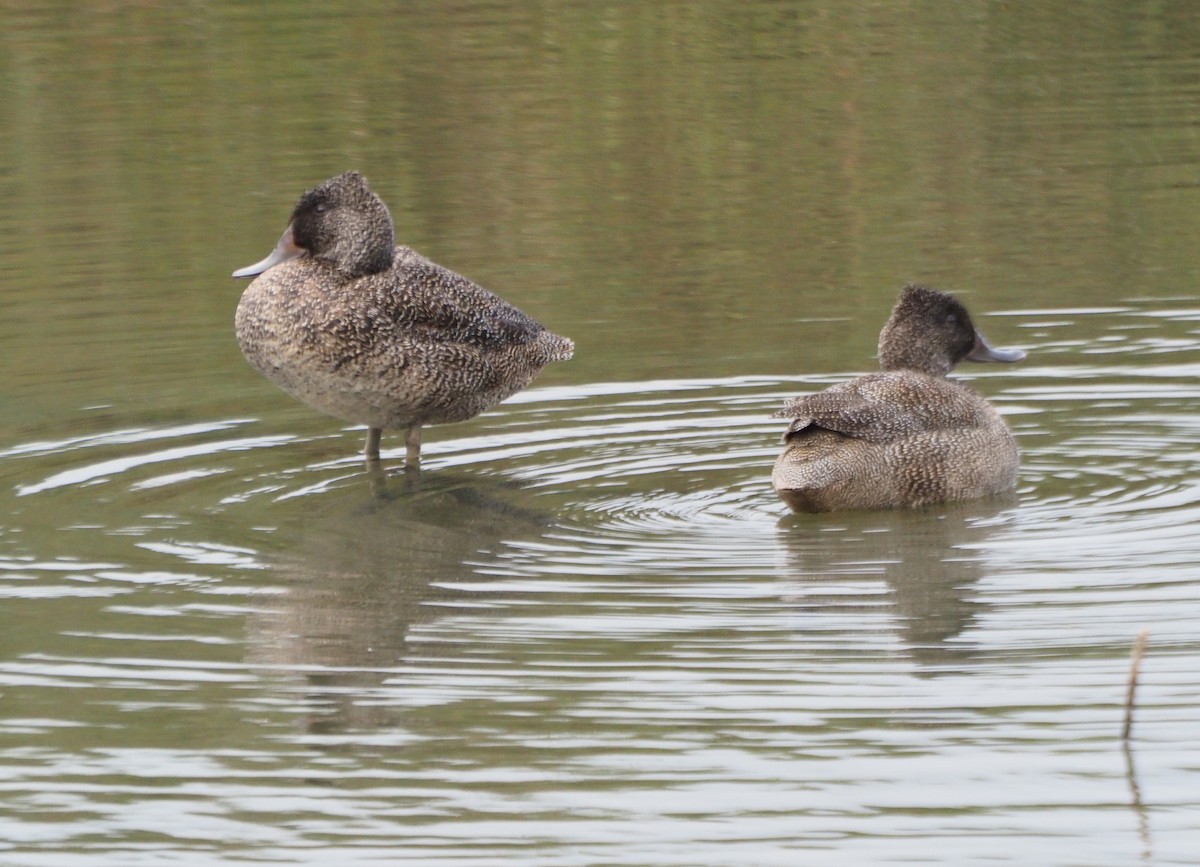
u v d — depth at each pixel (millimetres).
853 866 8383
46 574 12328
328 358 14562
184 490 14281
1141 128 25250
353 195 14914
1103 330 17828
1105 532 12719
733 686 10188
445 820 8875
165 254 20750
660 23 31375
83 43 29891
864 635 10883
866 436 13422
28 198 22828
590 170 24047
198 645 11047
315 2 32406
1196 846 8445
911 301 14891
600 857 8516
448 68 28812
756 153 24656
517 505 13844
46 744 9742
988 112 26250
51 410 16281
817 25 31344
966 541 12641
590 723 9789
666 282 19797
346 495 14195
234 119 26062
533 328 15688
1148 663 10281
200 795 9188
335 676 10508
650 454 15039
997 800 8906
